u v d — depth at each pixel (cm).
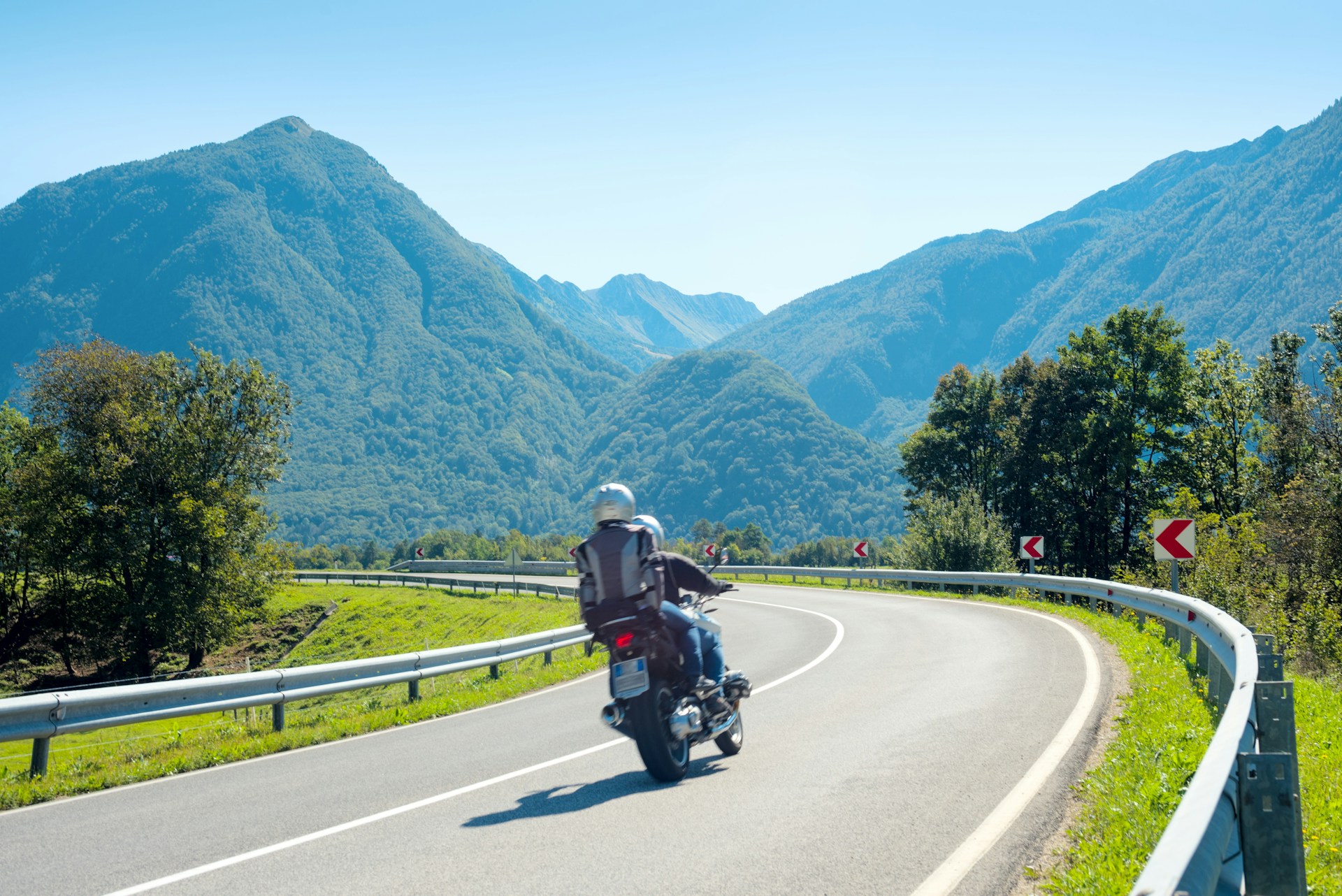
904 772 696
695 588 744
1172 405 5191
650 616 692
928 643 1620
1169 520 1673
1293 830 340
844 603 2930
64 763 961
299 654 5450
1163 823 519
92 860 580
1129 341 5272
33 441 4459
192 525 4200
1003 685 1102
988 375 6606
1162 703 911
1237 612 2084
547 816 623
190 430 4419
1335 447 3008
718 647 780
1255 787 347
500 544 18762
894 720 909
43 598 4578
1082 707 940
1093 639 1568
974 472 6538
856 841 539
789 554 17638
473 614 5094
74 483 4256
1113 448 5094
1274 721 421
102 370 4472
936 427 6669
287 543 4728
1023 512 5916
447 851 553
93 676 4700
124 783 852
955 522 4362
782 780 688
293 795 745
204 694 1065
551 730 998
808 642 1788
